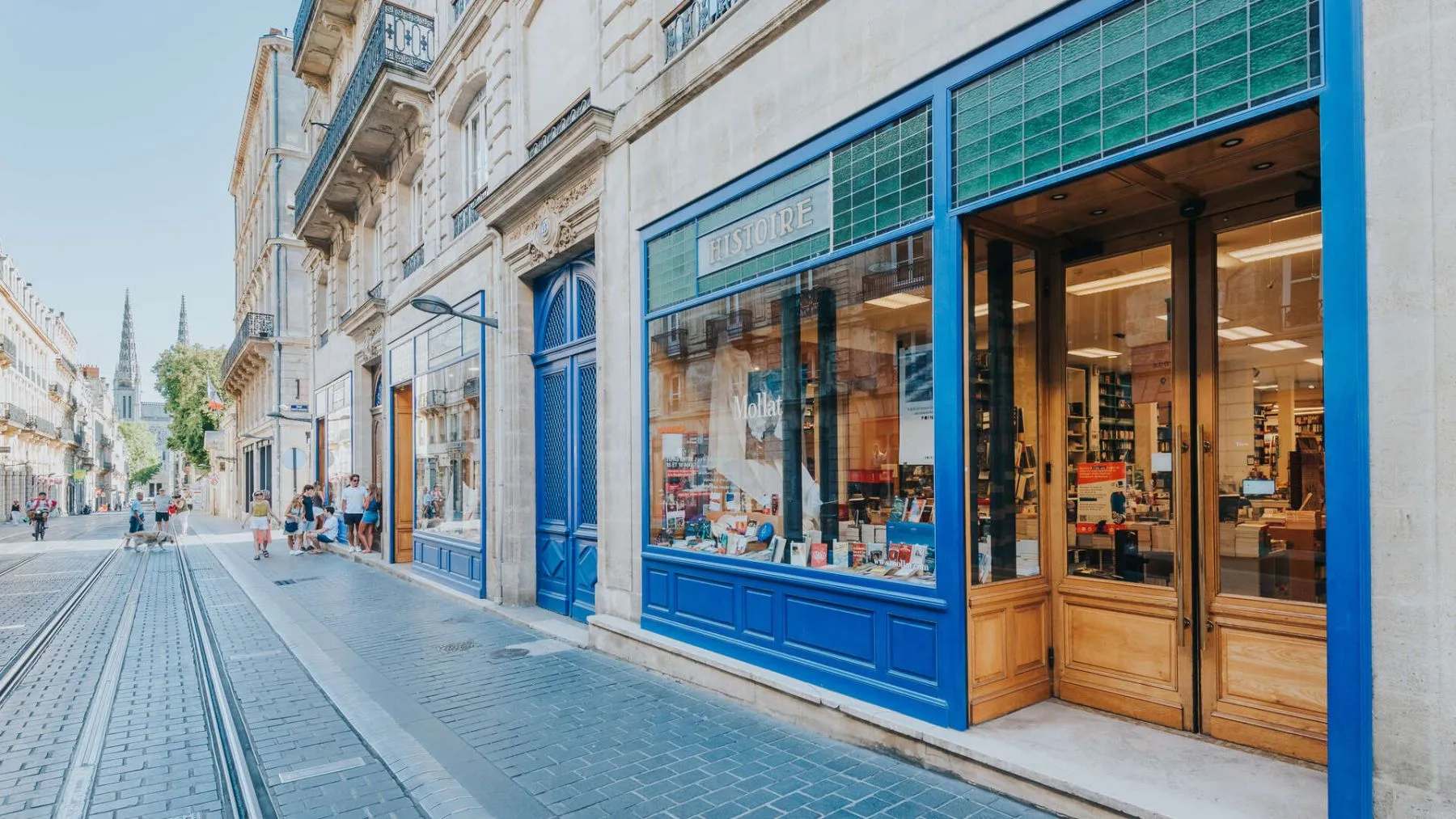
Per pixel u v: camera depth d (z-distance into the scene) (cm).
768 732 489
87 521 4569
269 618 922
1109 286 468
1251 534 398
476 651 731
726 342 612
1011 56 402
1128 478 453
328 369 2008
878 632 468
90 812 399
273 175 3034
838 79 503
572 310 866
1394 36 273
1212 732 406
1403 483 267
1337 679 281
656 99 674
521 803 392
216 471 5062
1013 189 404
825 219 518
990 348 456
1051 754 386
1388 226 273
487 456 997
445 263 1161
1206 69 329
